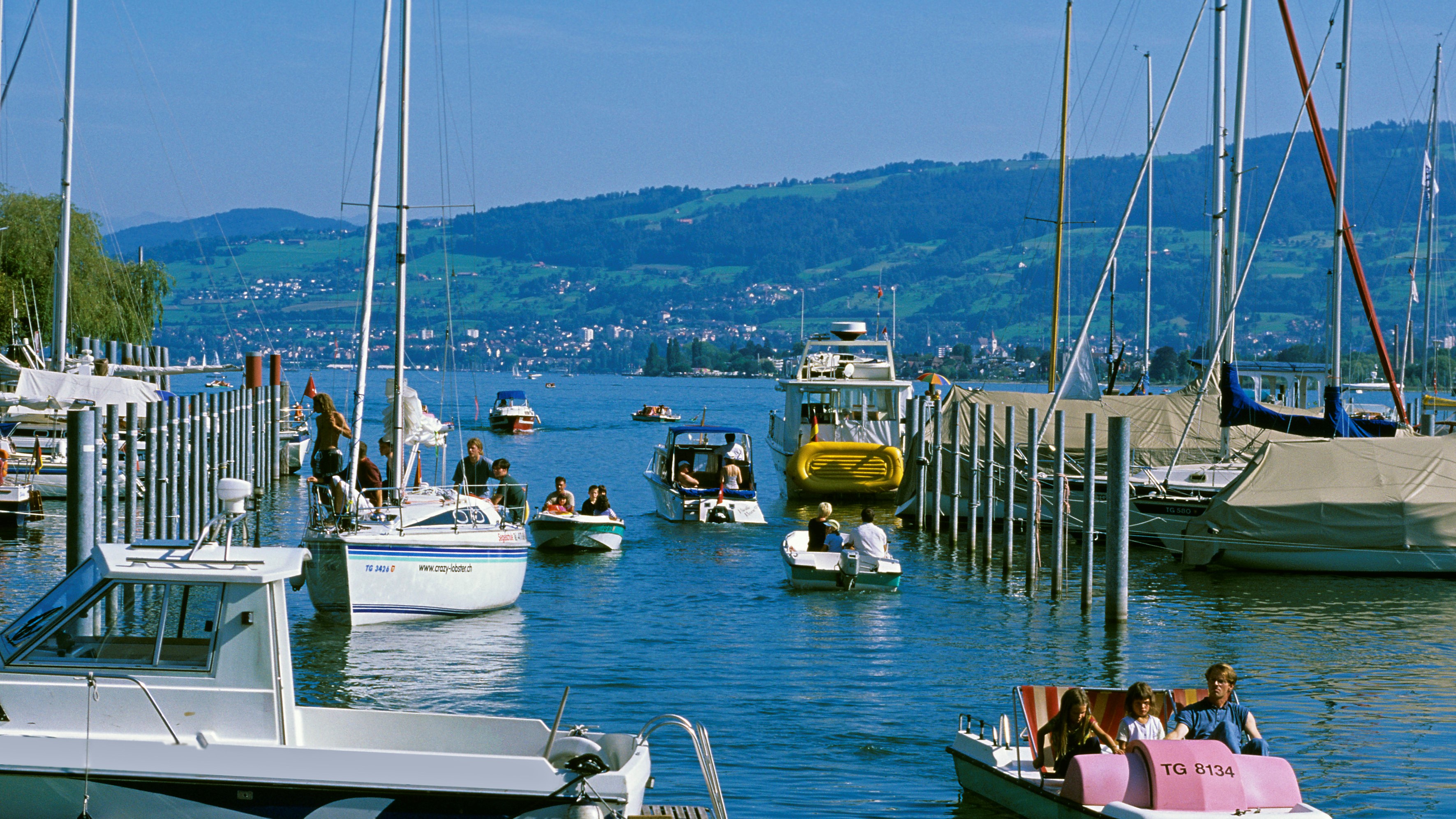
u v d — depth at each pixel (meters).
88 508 26.02
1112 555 32.84
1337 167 51.47
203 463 45.12
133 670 15.46
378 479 35.16
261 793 14.77
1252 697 26.30
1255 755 17.52
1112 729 18.95
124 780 14.77
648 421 161.25
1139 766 17.00
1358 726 24.23
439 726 16.97
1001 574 42.56
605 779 14.70
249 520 54.25
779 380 74.69
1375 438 43.50
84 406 51.28
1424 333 98.50
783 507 63.03
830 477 62.69
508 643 30.23
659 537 50.88
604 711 24.48
